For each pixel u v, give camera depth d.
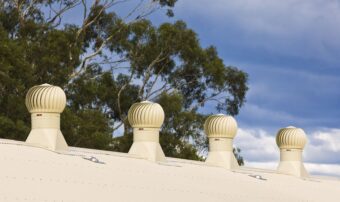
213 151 40.56
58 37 66.56
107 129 66.75
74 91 67.25
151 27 73.50
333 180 46.97
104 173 30.25
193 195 31.95
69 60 67.62
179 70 74.38
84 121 63.12
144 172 32.78
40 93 32.22
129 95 72.69
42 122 32.22
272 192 37.25
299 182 42.84
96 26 73.88
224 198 33.19
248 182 37.59
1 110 59.34
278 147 45.53
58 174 28.02
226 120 40.53
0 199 24.00
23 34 67.56
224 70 75.88
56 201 25.38
